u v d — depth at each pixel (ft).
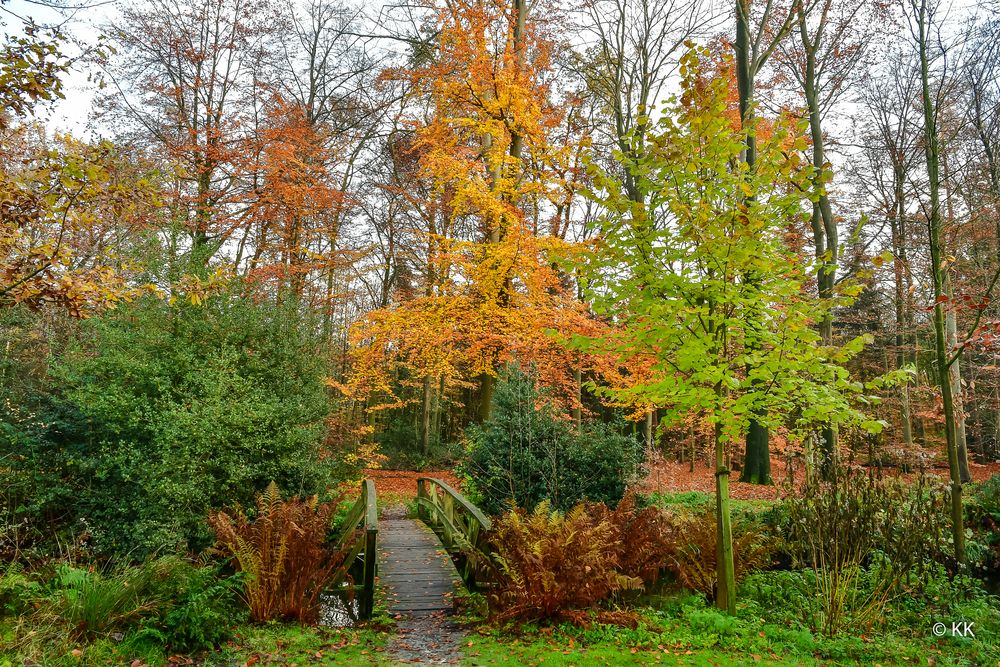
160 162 49.26
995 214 39.40
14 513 26.35
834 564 20.98
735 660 15.42
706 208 17.22
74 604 15.64
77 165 16.58
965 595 21.71
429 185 68.44
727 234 17.61
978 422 71.72
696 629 18.19
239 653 16.01
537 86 50.70
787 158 17.98
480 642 17.71
